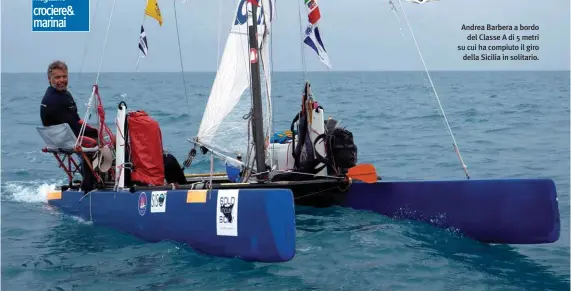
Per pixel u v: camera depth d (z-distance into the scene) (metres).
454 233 6.07
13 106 24.50
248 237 5.27
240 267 5.18
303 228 6.18
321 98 28.97
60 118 6.42
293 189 6.71
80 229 6.42
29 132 15.44
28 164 10.74
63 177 9.57
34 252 5.69
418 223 6.30
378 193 6.58
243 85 7.04
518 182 5.82
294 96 28.83
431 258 5.39
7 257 5.55
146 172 6.30
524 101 25.48
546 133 14.16
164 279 4.94
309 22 6.19
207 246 5.49
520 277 4.98
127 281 4.91
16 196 8.14
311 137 6.54
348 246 5.64
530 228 5.76
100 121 6.37
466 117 18.09
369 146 12.54
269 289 4.70
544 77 80.56
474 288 4.74
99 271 5.15
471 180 6.02
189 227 5.61
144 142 6.30
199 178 7.37
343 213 6.66
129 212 6.14
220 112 7.07
